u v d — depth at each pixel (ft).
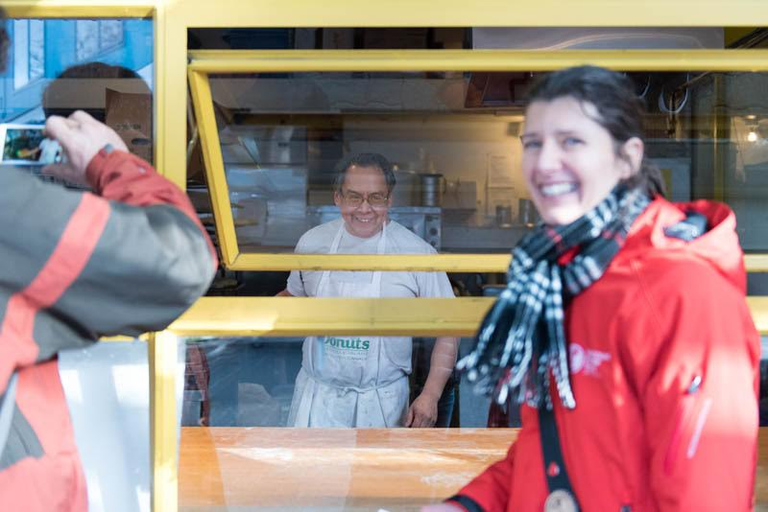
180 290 3.34
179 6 4.62
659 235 3.33
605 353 3.32
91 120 3.89
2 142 4.75
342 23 4.57
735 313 3.18
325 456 5.54
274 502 4.90
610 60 4.57
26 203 3.08
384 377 5.83
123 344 4.75
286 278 5.12
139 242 3.19
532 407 3.65
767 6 4.46
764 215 4.92
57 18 4.74
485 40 4.61
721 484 3.05
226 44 4.67
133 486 4.78
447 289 5.12
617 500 3.33
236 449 5.36
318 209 5.03
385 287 5.01
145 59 4.81
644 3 4.49
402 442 5.82
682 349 3.12
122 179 3.56
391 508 4.89
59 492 3.49
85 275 3.16
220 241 5.06
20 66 4.78
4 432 3.24
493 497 3.98
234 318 4.81
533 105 3.54
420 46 4.63
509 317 3.48
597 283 3.38
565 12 4.52
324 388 5.62
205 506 4.84
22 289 3.15
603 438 3.33
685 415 3.09
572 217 3.46
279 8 4.57
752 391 3.17
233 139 4.92
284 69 4.65
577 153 3.42
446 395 6.03
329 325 4.85
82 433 4.73
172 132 4.71
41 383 3.57
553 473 3.48
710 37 4.57
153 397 4.75
